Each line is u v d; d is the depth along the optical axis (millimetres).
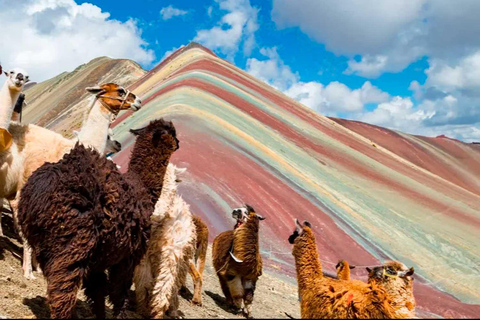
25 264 6172
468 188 48281
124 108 7664
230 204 16953
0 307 4832
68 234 4434
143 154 5309
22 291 5535
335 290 4629
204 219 15305
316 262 5117
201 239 8219
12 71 6750
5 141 6488
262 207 17594
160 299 5531
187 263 6273
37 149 6922
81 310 5320
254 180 19984
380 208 21078
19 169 6750
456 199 27469
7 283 5625
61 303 4336
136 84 62344
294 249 5234
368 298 4230
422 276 11383
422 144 56438
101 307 5055
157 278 5578
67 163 4754
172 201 5996
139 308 5633
